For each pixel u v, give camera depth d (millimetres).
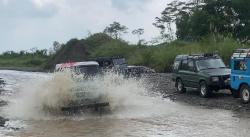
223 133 12297
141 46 58906
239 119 14500
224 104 18000
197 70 21156
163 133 12750
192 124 14039
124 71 31094
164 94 23156
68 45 65500
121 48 59344
